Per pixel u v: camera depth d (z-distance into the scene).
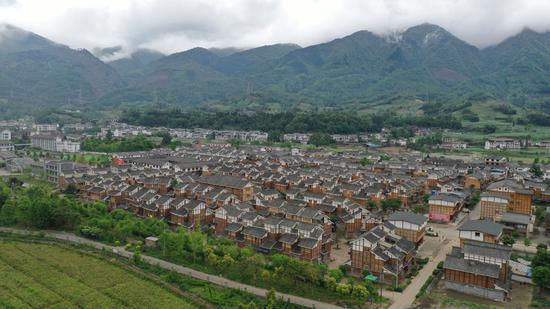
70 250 131.88
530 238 152.50
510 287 111.62
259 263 116.69
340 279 111.69
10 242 137.50
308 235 129.25
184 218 156.88
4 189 179.88
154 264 122.62
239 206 158.12
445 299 104.38
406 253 119.19
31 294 102.44
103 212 163.62
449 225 168.38
